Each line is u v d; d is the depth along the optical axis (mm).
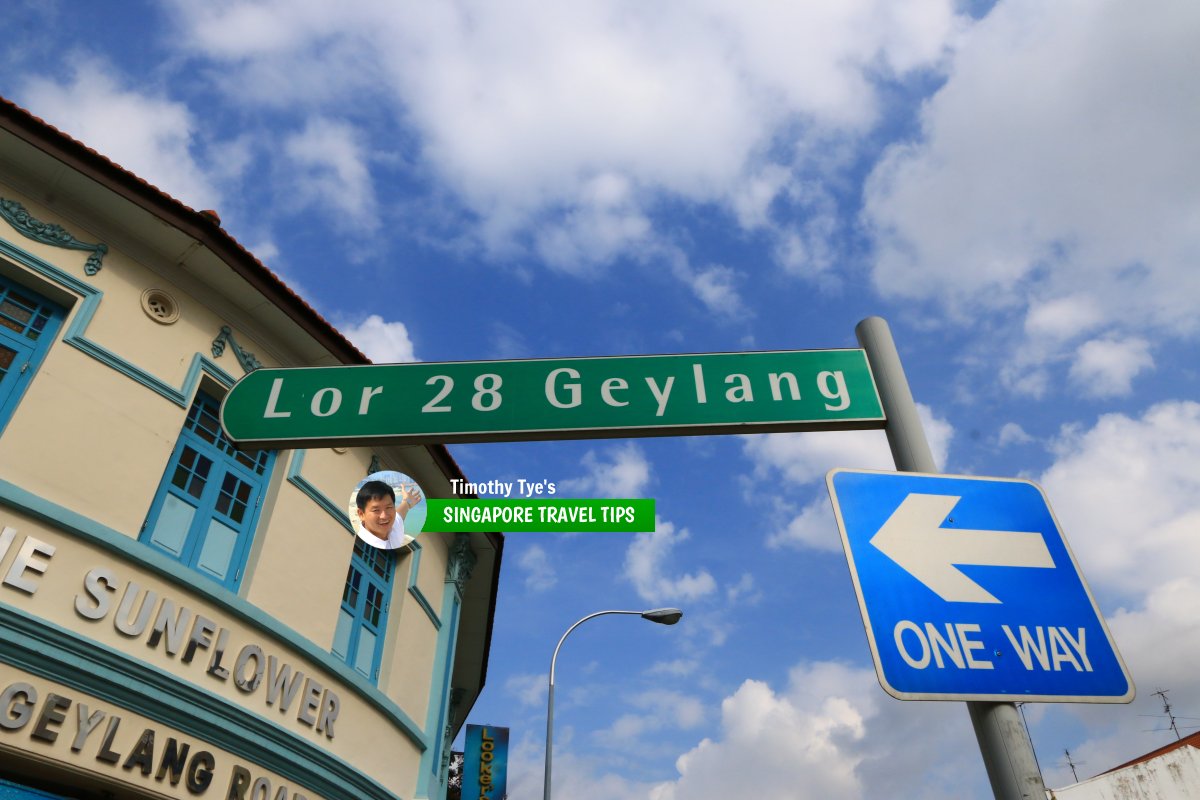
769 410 3502
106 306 8820
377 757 10328
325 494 10688
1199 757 17734
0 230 8273
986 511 2842
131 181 8953
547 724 16781
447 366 3889
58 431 7879
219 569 9039
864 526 2748
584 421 3605
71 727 6859
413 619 12102
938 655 2441
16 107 8227
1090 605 2598
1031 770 2250
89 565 7488
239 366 10016
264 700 8617
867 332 3684
